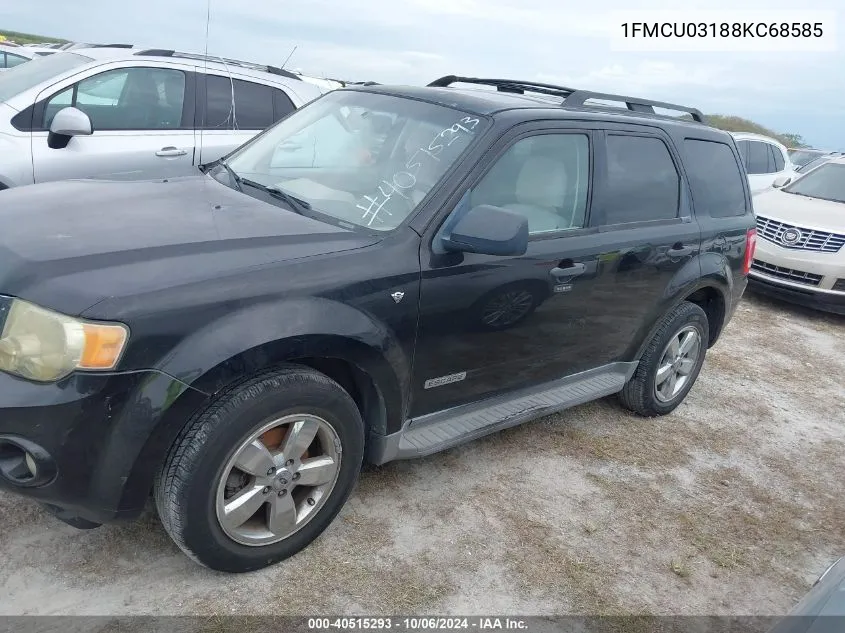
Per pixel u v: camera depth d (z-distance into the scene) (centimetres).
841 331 743
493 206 296
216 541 248
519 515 333
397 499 329
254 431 243
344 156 334
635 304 395
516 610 273
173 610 247
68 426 213
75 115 518
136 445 220
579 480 373
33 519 280
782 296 785
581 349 380
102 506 228
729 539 345
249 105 646
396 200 298
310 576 272
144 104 589
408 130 329
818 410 524
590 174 359
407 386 294
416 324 284
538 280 326
